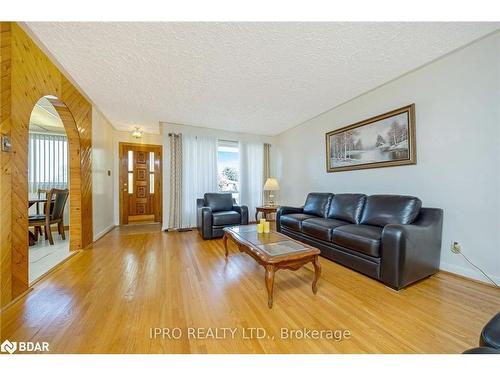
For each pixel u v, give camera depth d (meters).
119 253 2.83
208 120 4.16
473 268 1.98
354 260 2.17
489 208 1.89
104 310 1.52
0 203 1.52
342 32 1.74
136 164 5.21
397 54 2.06
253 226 2.85
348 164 3.29
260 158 5.27
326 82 2.63
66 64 2.19
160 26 1.66
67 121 2.68
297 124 4.47
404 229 1.80
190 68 2.27
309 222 2.80
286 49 1.96
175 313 1.49
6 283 1.58
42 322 1.38
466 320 1.41
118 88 2.74
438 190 2.23
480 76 1.92
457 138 2.08
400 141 2.55
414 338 1.25
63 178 4.54
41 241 3.39
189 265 2.42
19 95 1.71
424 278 2.03
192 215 4.52
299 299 1.69
